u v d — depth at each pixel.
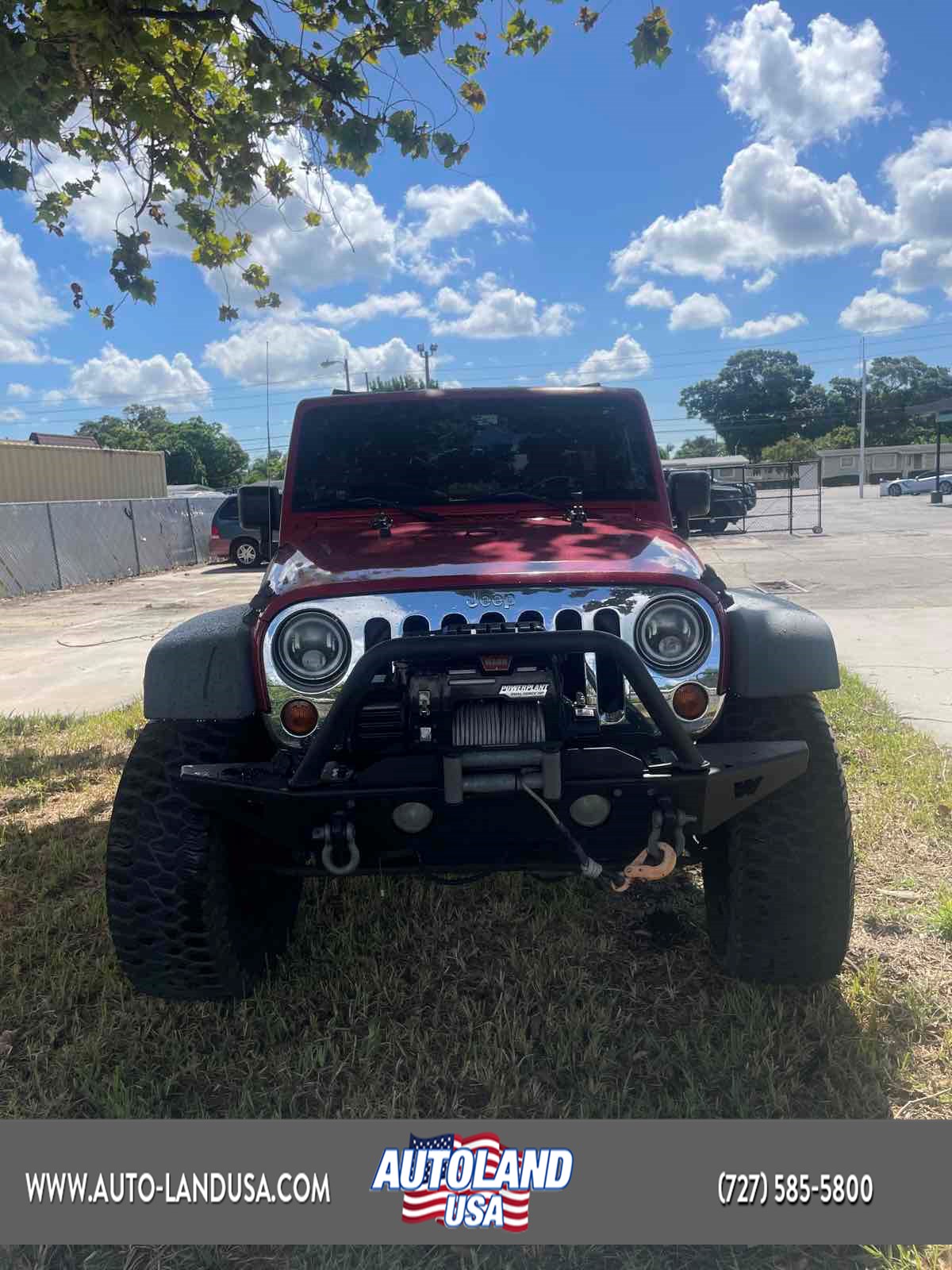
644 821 2.57
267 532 3.95
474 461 3.76
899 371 114.00
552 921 3.51
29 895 3.89
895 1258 2.00
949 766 4.96
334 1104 2.54
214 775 2.53
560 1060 2.63
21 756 6.01
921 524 23.66
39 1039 2.86
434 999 3.03
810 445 95.25
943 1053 2.64
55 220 4.53
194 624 2.92
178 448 83.88
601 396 3.83
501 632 2.51
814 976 2.86
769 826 2.73
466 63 4.51
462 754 2.39
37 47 3.34
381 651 2.37
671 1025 2.82
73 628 12.15
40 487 23.09
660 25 3.88
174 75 4.23
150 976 2.79
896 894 3.60
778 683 2.68
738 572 14.12
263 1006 2.93
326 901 3.70
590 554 2.91
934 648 8.12
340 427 3.79
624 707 2.63
